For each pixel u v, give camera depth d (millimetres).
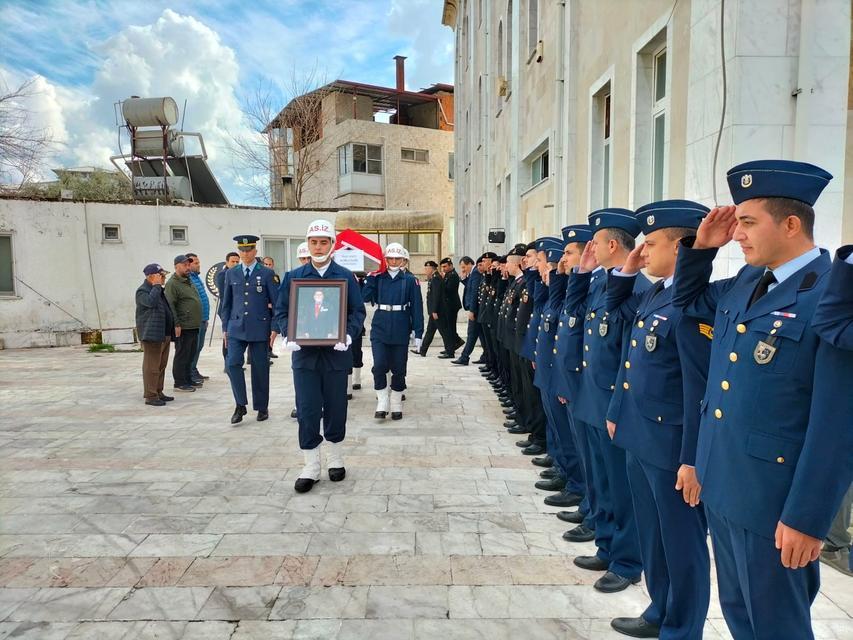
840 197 4164
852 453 1604
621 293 3035
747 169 1902
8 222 13539
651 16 6156
